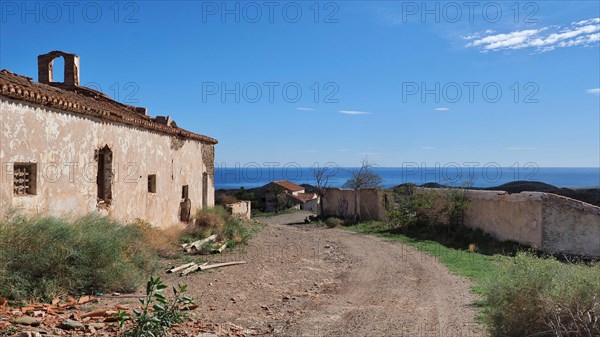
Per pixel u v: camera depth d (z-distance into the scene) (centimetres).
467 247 1953
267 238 2086
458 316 819
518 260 698
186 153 2094
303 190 6919
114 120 1362
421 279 1201
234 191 6319
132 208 1515
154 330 521
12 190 938
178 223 1964
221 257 1453
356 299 968
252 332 710
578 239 1630
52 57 1953
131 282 939
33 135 1005
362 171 3881
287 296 980
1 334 561
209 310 829
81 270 877
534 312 594
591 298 564
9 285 760
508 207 1889
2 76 1149
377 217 3400
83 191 1205
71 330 614
